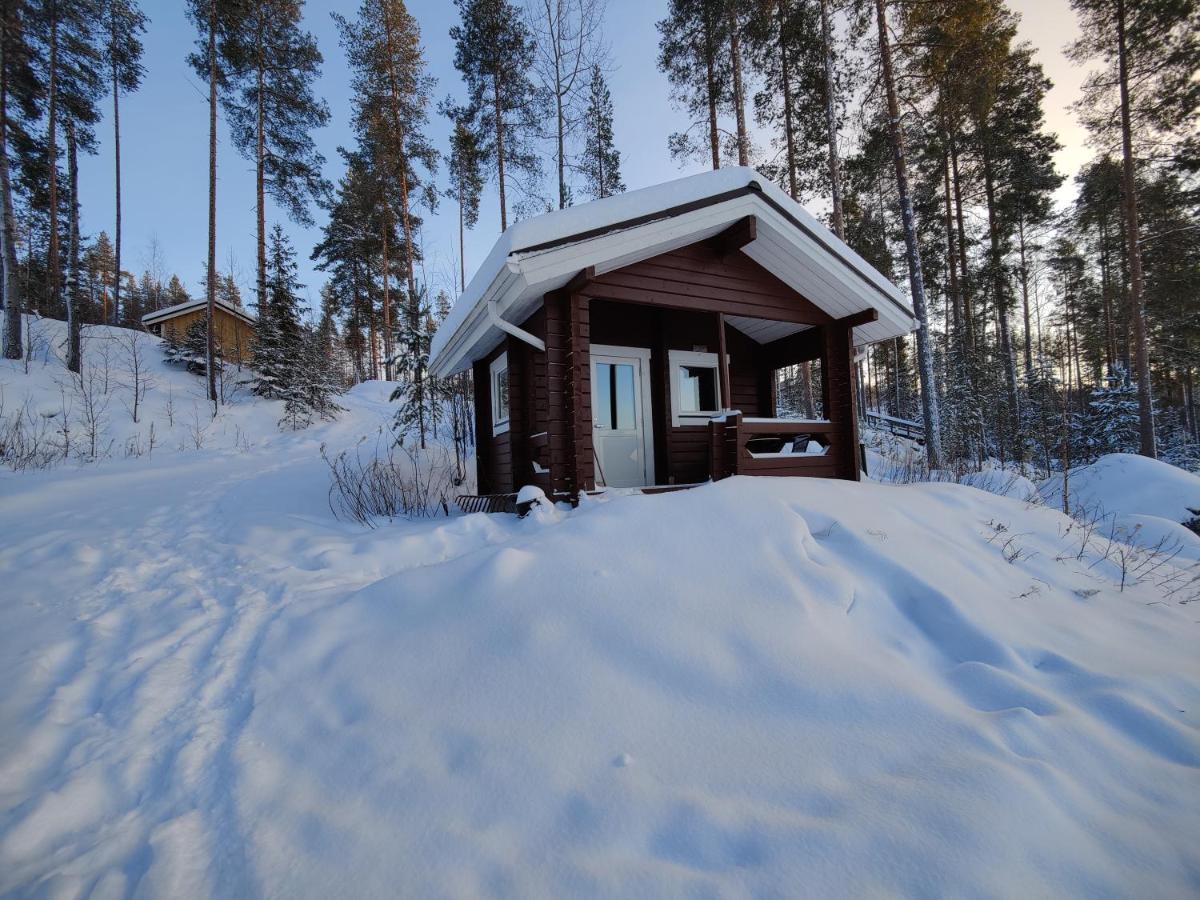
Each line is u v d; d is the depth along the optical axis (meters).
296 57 17.48
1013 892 1.30
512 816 1.64
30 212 21.09
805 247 5.92
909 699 2.09
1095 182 15.44
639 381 7.27
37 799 1.82
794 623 2.58
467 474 10.44
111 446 11.77
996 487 7.66
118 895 1.47
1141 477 8.08
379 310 26.48
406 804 1.72
